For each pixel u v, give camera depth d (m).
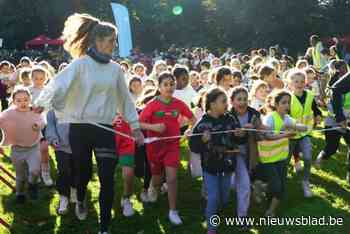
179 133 5.93
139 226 5.66
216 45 50.06
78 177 4.93
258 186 6.21
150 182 6.36
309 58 16.83
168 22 51.03
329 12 48.56
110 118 4.77
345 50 20.00
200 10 51.50
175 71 7.50
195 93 7.61
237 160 5.57
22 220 5.88
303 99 6.70
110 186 4.73
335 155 8.68
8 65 13.20
